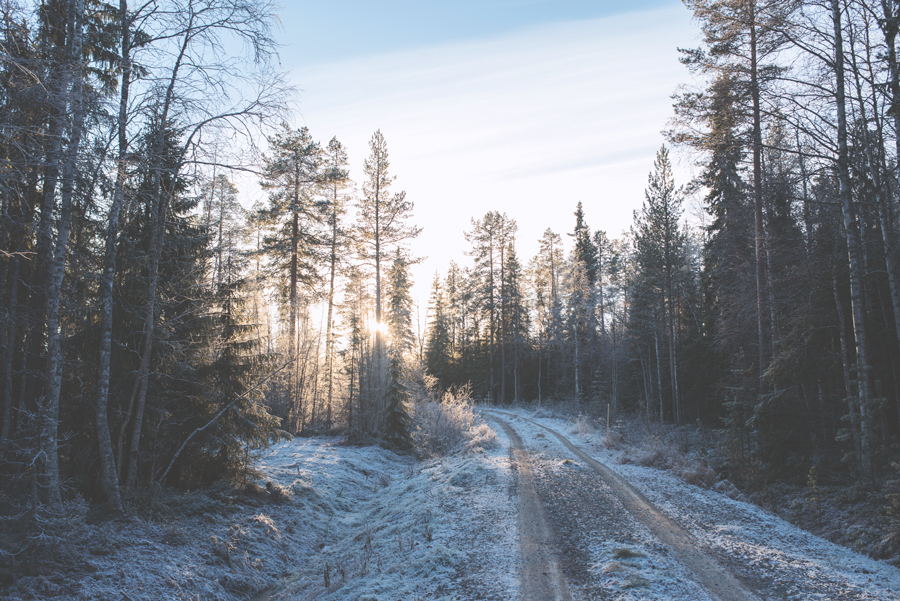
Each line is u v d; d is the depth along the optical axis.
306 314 29.19
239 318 13.84
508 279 50.25
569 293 45.97
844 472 12.59
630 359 38.69
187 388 12.62
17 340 10.23
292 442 23.20
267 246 27.12
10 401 9.31
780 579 6.80
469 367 60.31
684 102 17.22
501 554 8.42
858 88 13.11
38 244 9.73
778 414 14.49
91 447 10.70
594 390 39.16
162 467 12.32
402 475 19.44
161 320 11.77
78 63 8.84
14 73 7.50
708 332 27.00
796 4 12.91
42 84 7.50
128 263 11.02
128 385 11.18
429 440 25.61
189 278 12.45
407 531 10.48
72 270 10.65
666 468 15.05
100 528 9.09
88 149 9.02
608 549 8.30
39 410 8.91
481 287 51.16
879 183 12.49
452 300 67.25
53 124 8.62
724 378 22.66
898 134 12.24
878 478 11.12
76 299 10.66
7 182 7.64
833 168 13.05
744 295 18.78
